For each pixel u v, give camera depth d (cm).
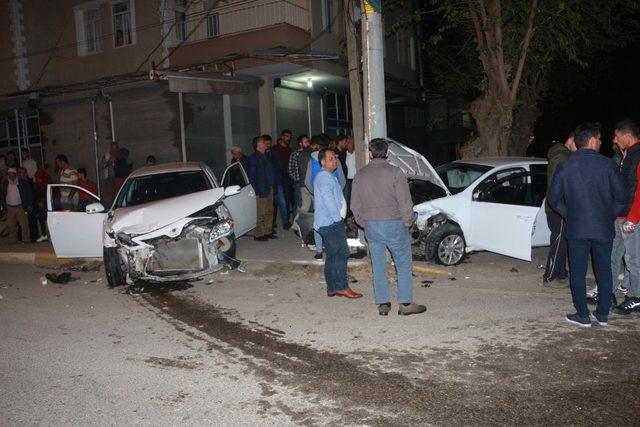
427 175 941
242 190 1052
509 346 548
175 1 1781
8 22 1962
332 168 746
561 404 426
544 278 781
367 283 840
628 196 614
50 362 564
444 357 528
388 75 2181
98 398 474
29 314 756
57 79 2000
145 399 468
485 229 888
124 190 998
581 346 541
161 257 841
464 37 1809
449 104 2925
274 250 1048
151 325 680
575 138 593
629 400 429
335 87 2098
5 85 2000
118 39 1877
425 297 745
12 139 2034
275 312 710
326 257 755
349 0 914
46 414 448
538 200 916
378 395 455
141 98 1717
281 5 1627
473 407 427
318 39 1733
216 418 429
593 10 1459
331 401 448
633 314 634
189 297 809
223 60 1612
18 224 1438
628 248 623
